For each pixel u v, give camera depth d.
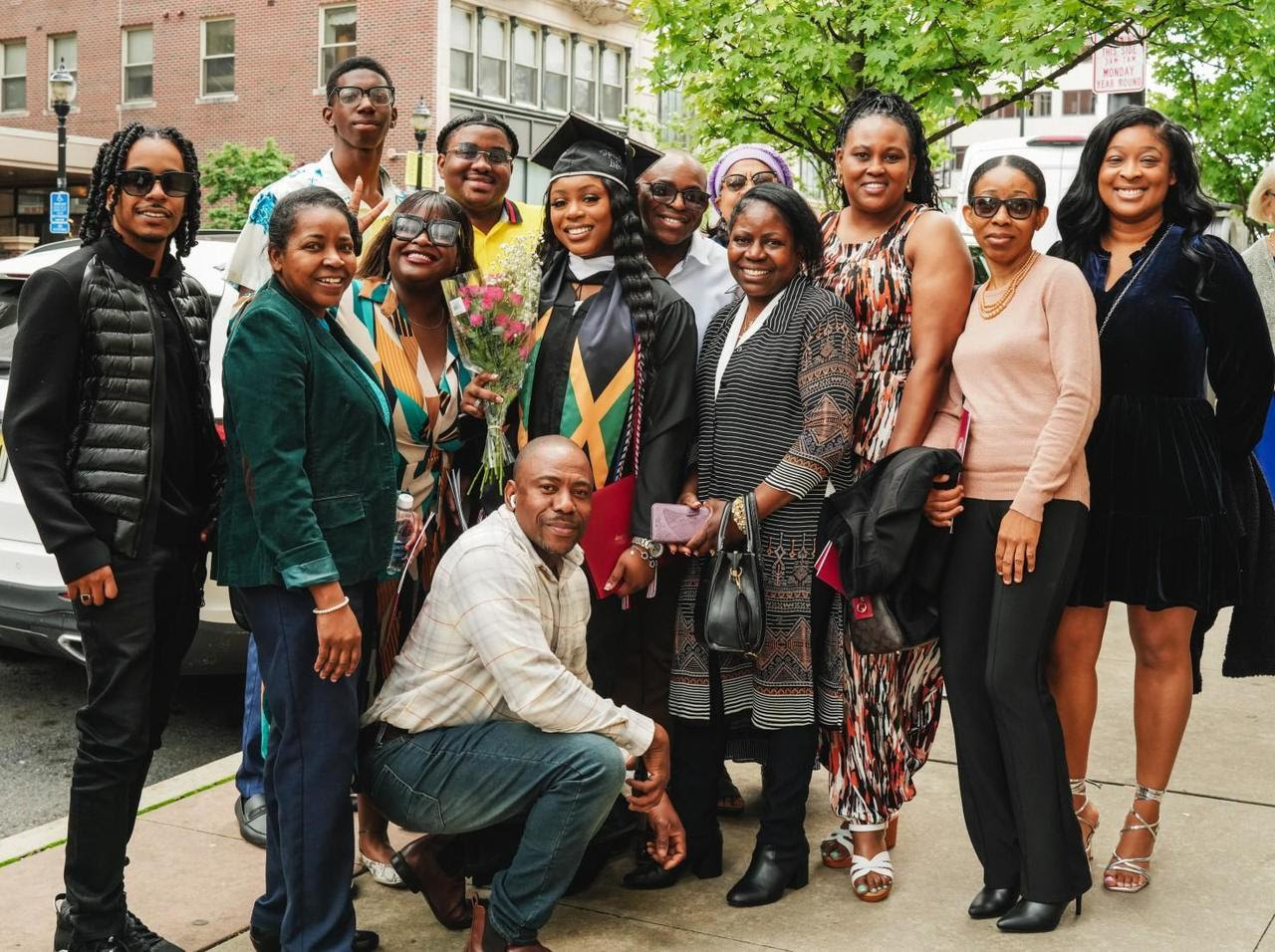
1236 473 3.69
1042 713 3.31
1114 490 3.50
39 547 4.88
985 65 10.09
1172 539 3.46
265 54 24.88
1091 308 3.31
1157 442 3.47
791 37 10.30
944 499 3.36
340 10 23.94
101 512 2.95
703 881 3.67
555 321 3.58
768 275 3.52
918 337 3.49
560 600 3.18
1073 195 3.63
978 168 3.39
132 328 2.97
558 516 3.04
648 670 3.82
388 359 3.34
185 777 4.50
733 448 3.53
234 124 25.41
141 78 26.53
